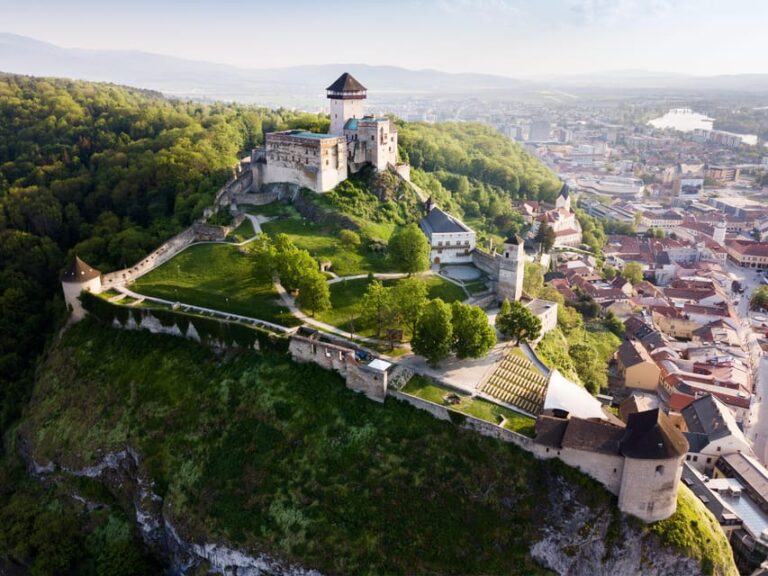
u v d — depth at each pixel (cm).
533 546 10100
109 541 12119
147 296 15825
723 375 17412
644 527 10075
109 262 18975
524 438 10725
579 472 10412
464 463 10888
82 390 14262
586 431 10381
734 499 12569
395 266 16575
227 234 18825
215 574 10938
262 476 11400
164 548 11838
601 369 17625
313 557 10262
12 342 17188
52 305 18225
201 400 13012
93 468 12888
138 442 12694
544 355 14700
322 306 14388
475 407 11600
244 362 13525
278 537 10581
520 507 10375
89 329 15588
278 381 12850
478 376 12769
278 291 16050
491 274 17638
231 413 12581
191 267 17238
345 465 11206
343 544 10312
